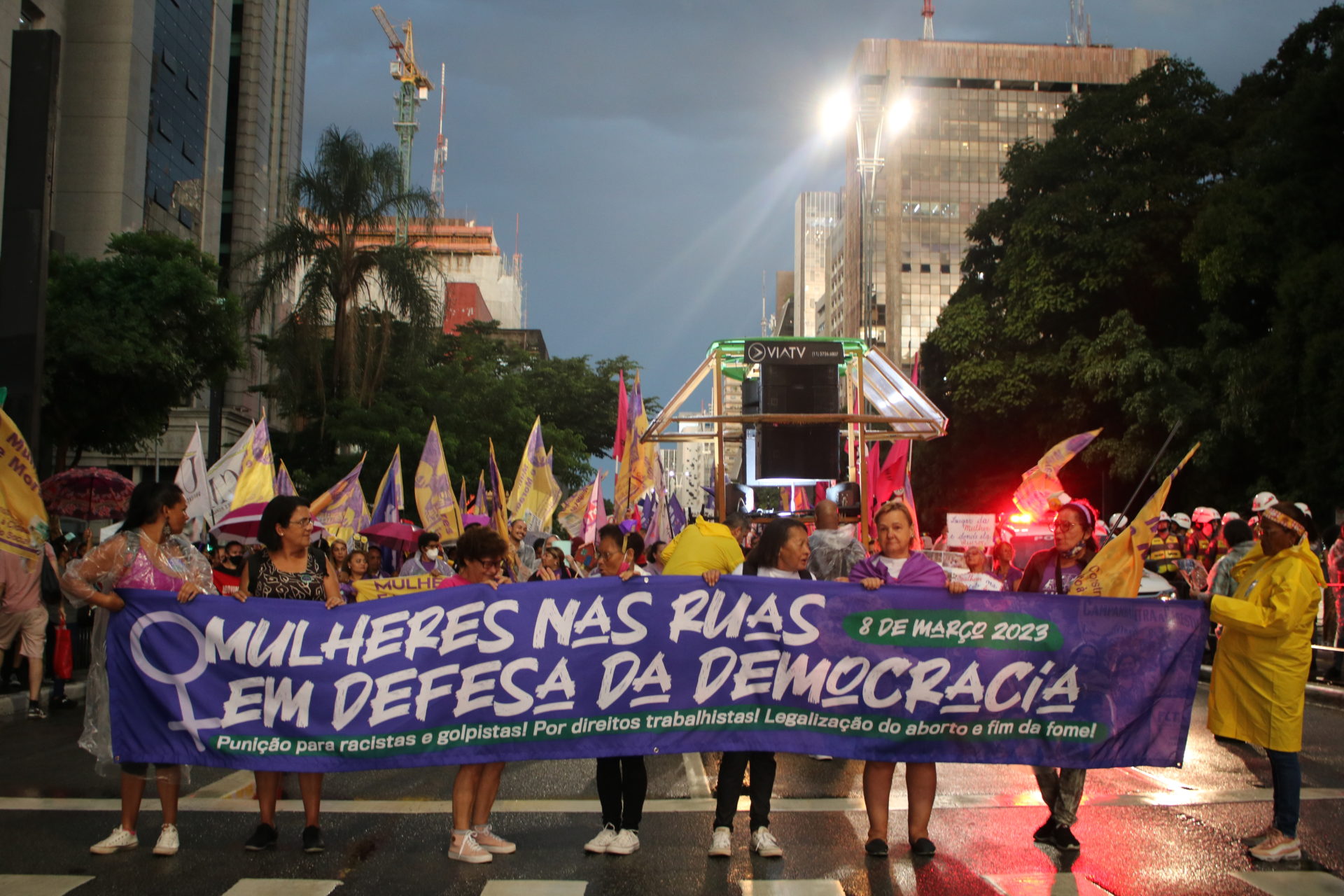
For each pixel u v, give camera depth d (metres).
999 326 34.06
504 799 7.37
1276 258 25.00
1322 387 22.23
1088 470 34.19
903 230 103.88
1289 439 24.58
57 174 40.66
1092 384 30.00
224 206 60.12
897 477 16.11
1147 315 33.03
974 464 36.72
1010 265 33.34
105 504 17.86
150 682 5.80
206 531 14.73
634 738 5.94
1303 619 5.88
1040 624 6.05
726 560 6.69
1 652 11.32
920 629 6.02
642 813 6.65
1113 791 7.55
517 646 5.95
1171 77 33.69
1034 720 6.01
